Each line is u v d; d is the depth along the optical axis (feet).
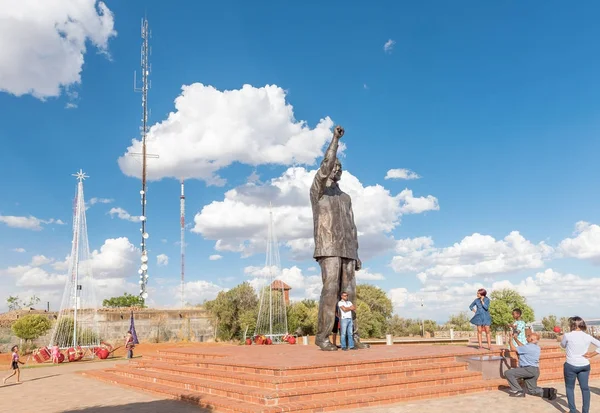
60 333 131.34
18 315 165.78
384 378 44.60
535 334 43.50
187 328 167.53
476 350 54.70
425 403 40.52
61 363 106.42
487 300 55.57
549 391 41.11
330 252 61.98
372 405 40.04
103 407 44.80
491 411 37.06
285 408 37.06
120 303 254.68
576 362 34.65
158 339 160.45
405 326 241.14
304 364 43.73
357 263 66.28
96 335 137.39
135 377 64.44
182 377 54.85
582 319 35.60
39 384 67.05
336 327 63.87
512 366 50.80
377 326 204.13
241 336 169.99
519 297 185.06
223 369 51.16
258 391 40.24
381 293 232.53
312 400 39.32
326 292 61.93
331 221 62.80
